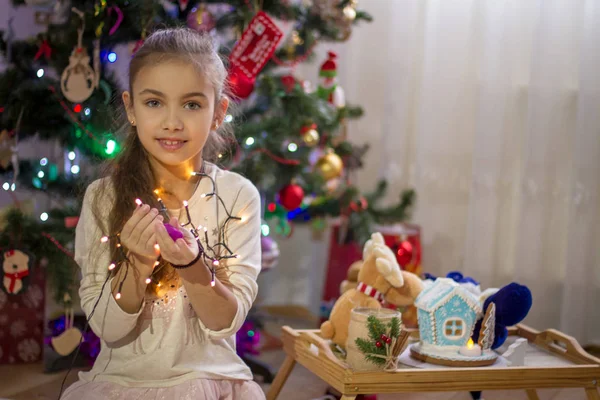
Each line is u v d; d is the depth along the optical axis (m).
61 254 1.95
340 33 2.26
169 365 1.15
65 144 2.07
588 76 2.31
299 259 2.97
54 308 2.19
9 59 2.10
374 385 1.26
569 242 2.36
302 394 1.98
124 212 1.17
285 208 2.20
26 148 2.54
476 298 1.44
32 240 1.94
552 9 2.34
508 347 1.48
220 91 1.22
